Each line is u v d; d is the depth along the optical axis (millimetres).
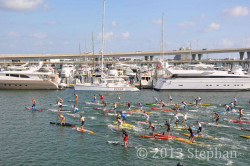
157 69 90750
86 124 28766
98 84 63281
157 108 39688
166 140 23078
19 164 17328
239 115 34562
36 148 20500
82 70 96188
